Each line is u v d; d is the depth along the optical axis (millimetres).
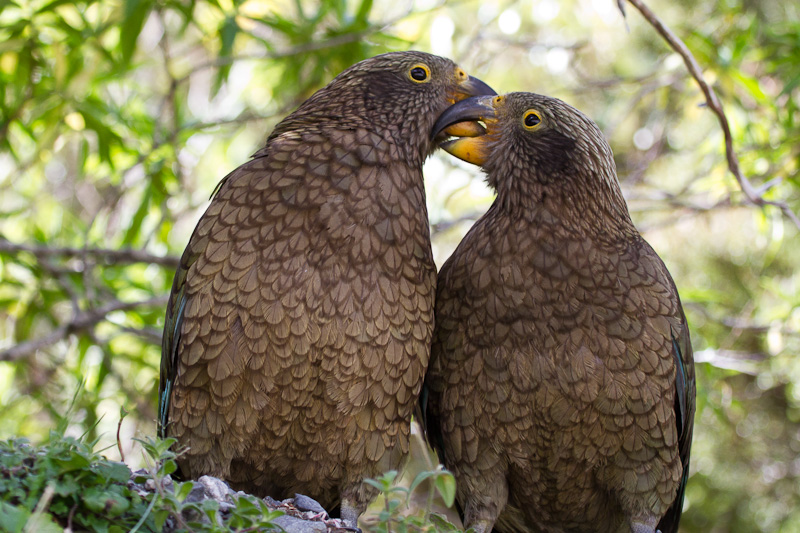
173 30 16844
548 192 7137
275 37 15664
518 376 6797
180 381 6590
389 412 6727
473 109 7676
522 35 18969
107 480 5090
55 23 11695
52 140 12375
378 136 7180
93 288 12883
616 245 7102
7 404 13367
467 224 16391
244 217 6637
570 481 7117
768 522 17688
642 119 18594
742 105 12977
